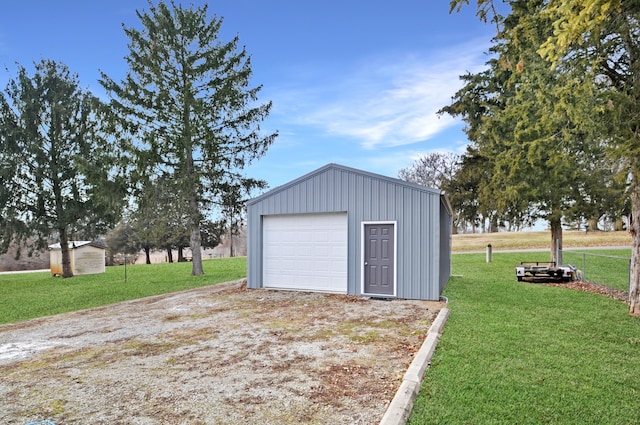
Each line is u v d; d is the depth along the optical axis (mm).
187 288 12711
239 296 9922
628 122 6352
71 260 18719
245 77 16422
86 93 17391
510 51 9828
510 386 3771
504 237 29688
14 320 8469
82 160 14523
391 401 3486
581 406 3373
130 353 5195
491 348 4977
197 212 15969
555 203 13500
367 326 6414
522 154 11422
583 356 4715
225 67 16391
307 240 10453
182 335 6102
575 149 10383
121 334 6320
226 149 16500
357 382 3969
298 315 7422
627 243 22625
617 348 5055
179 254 34531
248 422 3172
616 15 6145
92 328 6879
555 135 8977
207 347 5371
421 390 3689
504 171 13125
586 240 24172
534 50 8836
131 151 14398
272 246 10922
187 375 4281
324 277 10195
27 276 20312
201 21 16203
